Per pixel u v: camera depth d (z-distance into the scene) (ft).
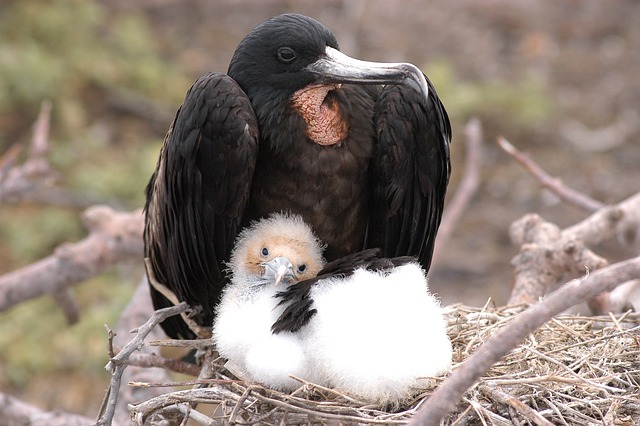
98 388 55.11
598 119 73.46
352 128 28.50
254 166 27.81
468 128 45.32
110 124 70.49
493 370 26.04
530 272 33.73
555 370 25.96
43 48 72.28
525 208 65.72
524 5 87.15
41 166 39.83
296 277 27.63
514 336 19.71
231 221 28.12
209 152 27.58
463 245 63.31
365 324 25.27
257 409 25.16
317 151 28.25
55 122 69.31
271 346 25.81
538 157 70.03
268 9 83.82
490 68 77.92
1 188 39.52
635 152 70.44
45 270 37.86
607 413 24.02
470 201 66.44
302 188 28.48
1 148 67.67
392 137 28.32
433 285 60.34
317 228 28.91
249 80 28.53
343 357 25.04
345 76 27.94
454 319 29.19
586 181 67.72
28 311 57.98
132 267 60.90
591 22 84.89
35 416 36.09
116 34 75.82
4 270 61.05
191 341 27.63
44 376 55.52
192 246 28.60
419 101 28.45
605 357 26.45
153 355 29.27
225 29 81.35
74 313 39.37
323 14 82.38
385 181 28.71
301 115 28.22
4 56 69.62
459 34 82.33
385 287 26.04
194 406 26.07
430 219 29.78
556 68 78.79
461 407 24.59
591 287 19.51
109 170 65.67
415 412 24.54
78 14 74.49
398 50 79.25
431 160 29.07
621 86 77.05
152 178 31.99
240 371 26.53
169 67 75.97
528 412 23.59
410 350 24.99
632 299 36.06
